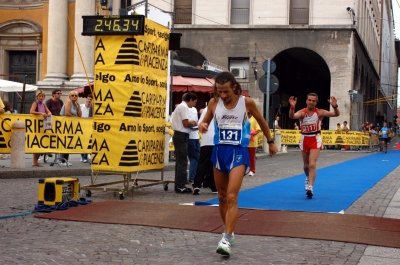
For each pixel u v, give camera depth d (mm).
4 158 17734
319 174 16234
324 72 52156
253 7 36781
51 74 28469
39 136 14656
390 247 6488
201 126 6277
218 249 5883
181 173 11375
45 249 6164
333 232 7176
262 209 8992
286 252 6207
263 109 36625
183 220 7898
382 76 76812
